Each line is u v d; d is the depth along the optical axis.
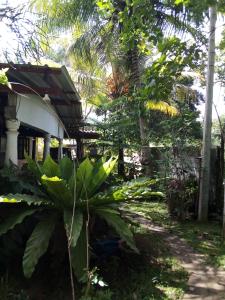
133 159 15.24
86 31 14.77
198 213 10.05
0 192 5.88
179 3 5.02
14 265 5.73
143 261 6.32
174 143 10.88
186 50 5.58
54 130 12.01
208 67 9.95
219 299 4.90
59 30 14.13
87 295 4.28
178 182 10.19
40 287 5.20
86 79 19.48
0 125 7.91
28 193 6.11
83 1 13.45
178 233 8.58
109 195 5.72
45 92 6.53
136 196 6.05
